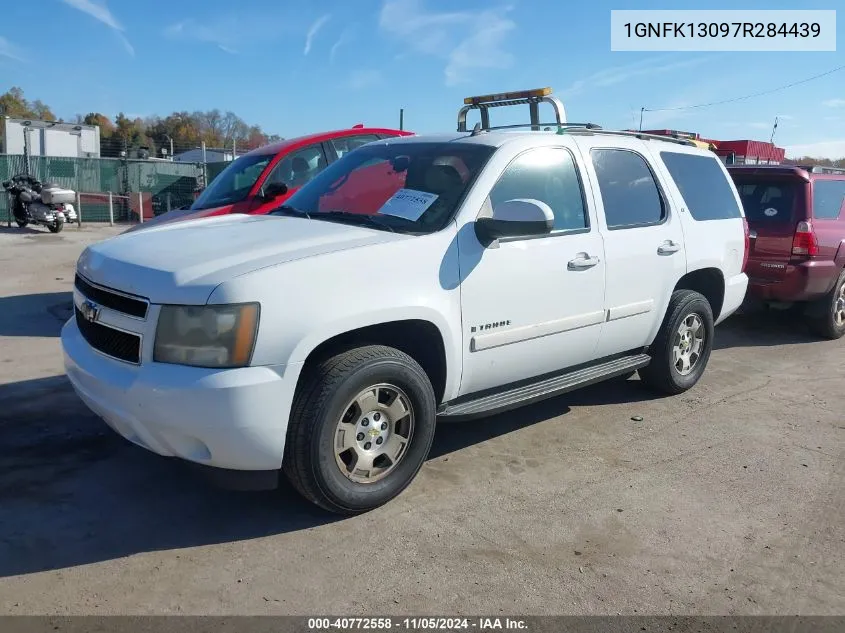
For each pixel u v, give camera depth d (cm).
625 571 336
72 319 416
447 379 399
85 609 293
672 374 573
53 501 378
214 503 383
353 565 331
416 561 336
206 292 318
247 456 328
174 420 318
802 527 383
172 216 766
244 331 318
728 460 466
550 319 446
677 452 476
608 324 491
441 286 384
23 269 1177
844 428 531
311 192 485
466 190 412
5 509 368
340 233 382
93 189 2534
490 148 436
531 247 429
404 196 426
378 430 373
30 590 303
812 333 834
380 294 358
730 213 620
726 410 563
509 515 383
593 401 575
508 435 496
